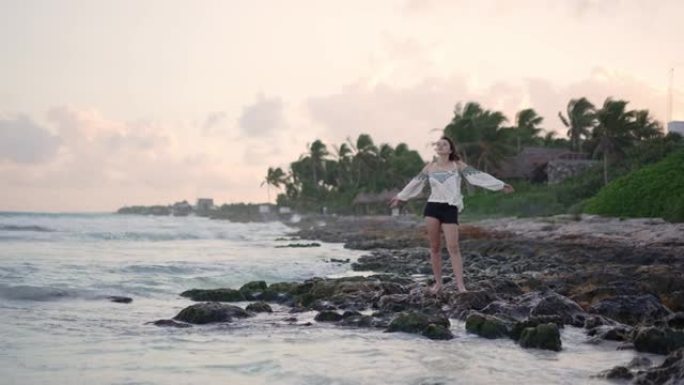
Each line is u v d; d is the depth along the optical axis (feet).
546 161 201.46
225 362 17.42
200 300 32.91
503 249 70.18
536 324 21.27
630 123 161.17
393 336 21.76
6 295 31.12
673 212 94.43
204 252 81.97
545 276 38.81
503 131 198.80
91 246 86.94
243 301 33.37
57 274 41.45
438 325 21.79
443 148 28.58
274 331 22.91
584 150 205.46
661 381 13.89
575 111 230.89
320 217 316.40
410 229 154.51
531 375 15.83
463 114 211.41
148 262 54.95
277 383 15.05
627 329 20.90
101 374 15.97
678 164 110.22
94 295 32.83
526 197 169.27
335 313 25.61
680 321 22.52
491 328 21.54
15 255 62.39
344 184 344.49
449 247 28.35
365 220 253.65
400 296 28.89
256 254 80.23
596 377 15.42
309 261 65.62
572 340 20.85
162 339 21.20
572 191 163.02
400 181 294.66
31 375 15.81
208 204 597.52
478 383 14.94
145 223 252.83
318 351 19.04
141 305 30.78
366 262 64.13
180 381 15.24
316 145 355.97
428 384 14.84
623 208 108.58
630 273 37.22
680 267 41.45
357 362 17.39
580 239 81.82
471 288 29.78
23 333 22.03
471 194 193.67
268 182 431.02
